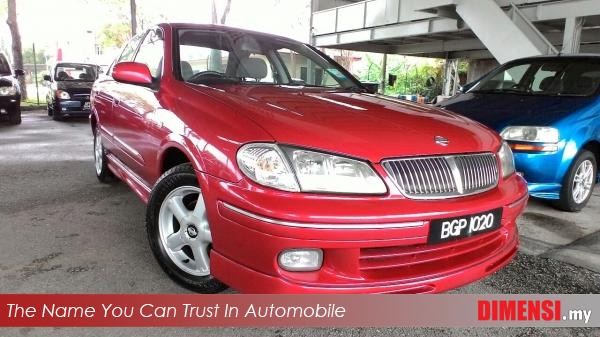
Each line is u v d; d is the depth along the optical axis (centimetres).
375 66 2762
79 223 342
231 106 227
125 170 355
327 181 188
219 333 209
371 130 212
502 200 222
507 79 519
